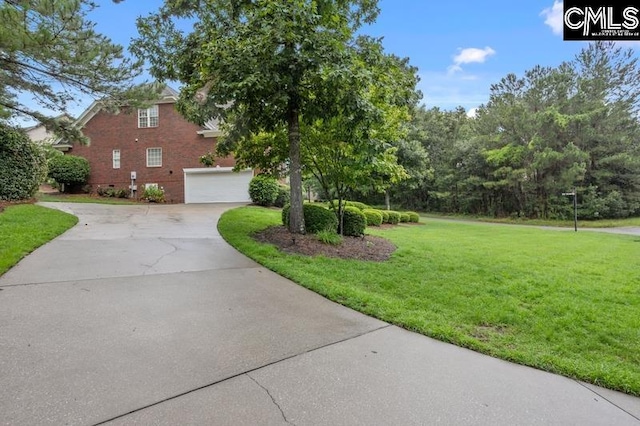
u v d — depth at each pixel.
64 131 11.13
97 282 4.18
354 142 6.98
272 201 16.69
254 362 2.59
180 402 2.09
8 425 1.82
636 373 2.70
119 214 11.32
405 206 30.02
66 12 7.51
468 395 2.32
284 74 5.99
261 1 5.71
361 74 5.64
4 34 6.78
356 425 1.97
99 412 1.96
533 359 2.84
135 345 2.74
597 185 21.14
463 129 27.48
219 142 8.40
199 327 3.13
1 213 8.12
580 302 4.34
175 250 6.09
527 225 19.69
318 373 2.49
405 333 3.25
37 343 2.68
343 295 4.11
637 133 20.61
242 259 5.65
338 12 6.54
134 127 19.20
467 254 7.41
